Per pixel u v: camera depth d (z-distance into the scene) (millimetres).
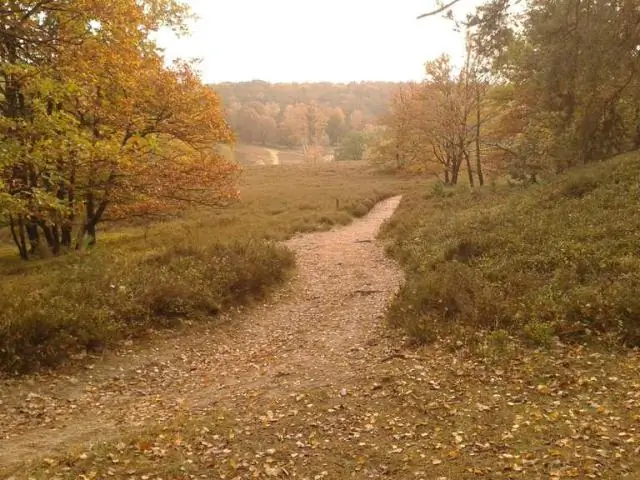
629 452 5066
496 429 5828
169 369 9195
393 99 46250
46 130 11594
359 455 5566
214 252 14734
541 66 14570
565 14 12539
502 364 7473
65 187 17031
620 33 12945
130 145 13898
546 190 17422
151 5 18984
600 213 13070
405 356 8352
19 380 8164
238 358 9758
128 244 20781
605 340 7766
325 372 8336
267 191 45875
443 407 6492
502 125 30688
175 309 11094
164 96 19312
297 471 5328
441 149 38625
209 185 21484
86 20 12430
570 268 10258
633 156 16672
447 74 33969
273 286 14352
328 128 147000
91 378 8523
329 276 16062
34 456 5840
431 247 15391
